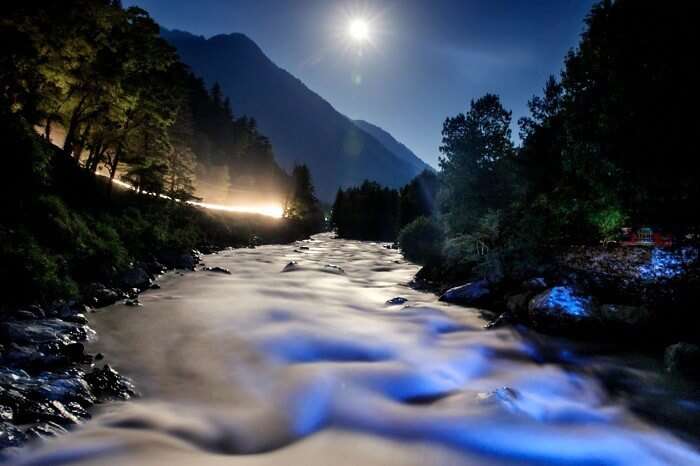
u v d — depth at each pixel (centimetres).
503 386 998
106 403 755
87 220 2091
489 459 673
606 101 1366
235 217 6359
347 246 7356
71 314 1262
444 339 1377
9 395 659
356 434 727
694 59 1104
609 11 1386
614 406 894
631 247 1587
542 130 2391
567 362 1180
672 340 1276
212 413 763
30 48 2122
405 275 3241
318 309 1722
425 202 7644
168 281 2191
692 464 687
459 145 2875
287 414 783
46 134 3047
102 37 2767
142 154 3812
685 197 1307
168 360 1018
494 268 2005
